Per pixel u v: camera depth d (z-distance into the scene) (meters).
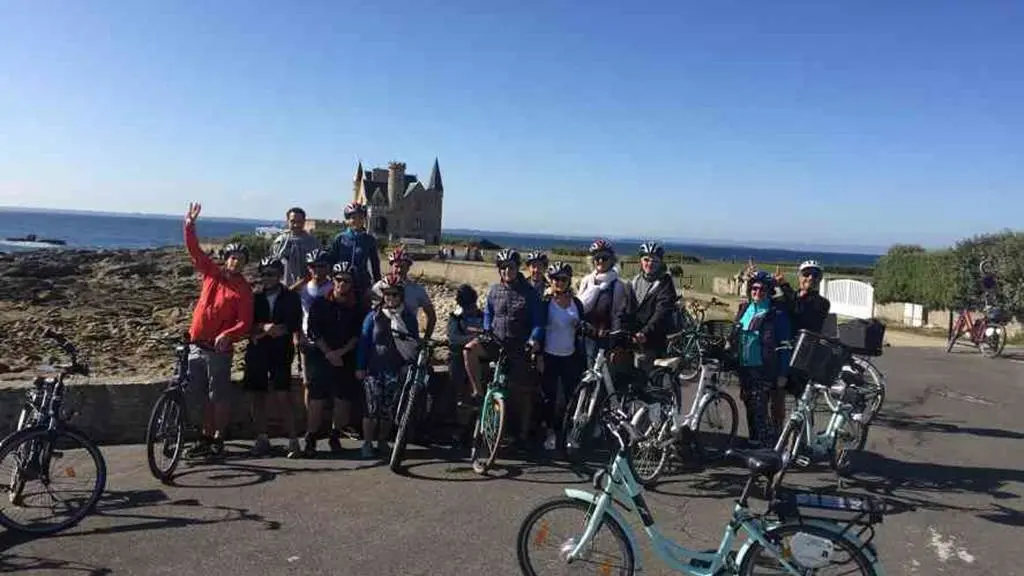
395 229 107.00
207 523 5.60
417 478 6.82
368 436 7.43
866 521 3.90
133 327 24.06
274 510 5.91
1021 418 10.16
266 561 4.97
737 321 7.85
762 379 7.59
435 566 4.97
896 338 20.36
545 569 4.41
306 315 7.75
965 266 21.38
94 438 7.67
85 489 5.66
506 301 7.56
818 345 6.71
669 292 8.13
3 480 5.47
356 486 6.55
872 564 3.88
